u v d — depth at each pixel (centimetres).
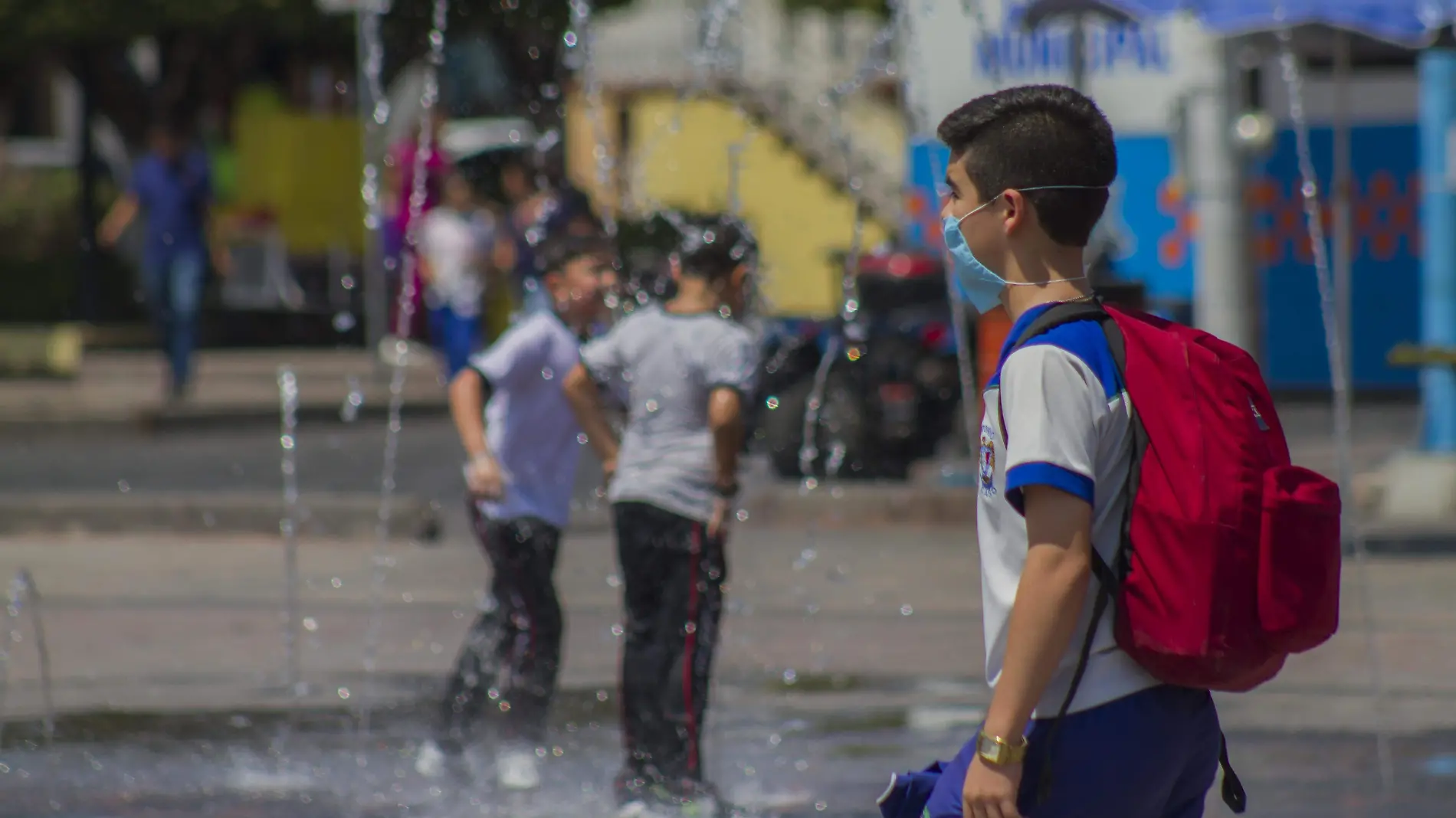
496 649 1410
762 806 1301
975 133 730
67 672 1741
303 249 4966
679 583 1260
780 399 2880
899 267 2928
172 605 2061
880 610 2027
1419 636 1886
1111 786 701
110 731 1523
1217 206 2953
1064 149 717
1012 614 682
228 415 3809
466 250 3406
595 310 1395
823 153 4838
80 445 3575
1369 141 4356
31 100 7594
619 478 1277
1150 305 3055
